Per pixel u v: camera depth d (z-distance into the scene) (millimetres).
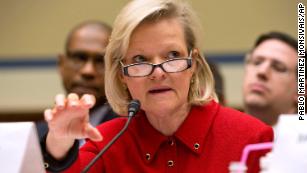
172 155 3486
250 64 5910
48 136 2986
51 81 10406
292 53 5738
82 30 6309
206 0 10016
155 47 3283
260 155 3264
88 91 6117
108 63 3555
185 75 3324
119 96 3674
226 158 3410
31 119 10492
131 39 3305
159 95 3307
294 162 2389
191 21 3486
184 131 3494
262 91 5715
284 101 5734
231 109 3695
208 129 3514
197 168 3410
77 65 6219
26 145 2562
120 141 3576
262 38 5953
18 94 10484
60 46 10406
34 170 2646
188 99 3609
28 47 10484
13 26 10500
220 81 5445
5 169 2525
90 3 10344
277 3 9812
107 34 6301
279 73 5711
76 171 3059
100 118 5609
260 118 5855
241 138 3465
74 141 3057
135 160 3521
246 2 9914
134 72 3297
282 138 2436
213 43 9984
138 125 3602
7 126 2586
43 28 10438
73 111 2795
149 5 3273
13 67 10500
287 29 9742
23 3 10500
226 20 9969
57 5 10414
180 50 3340
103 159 3510
